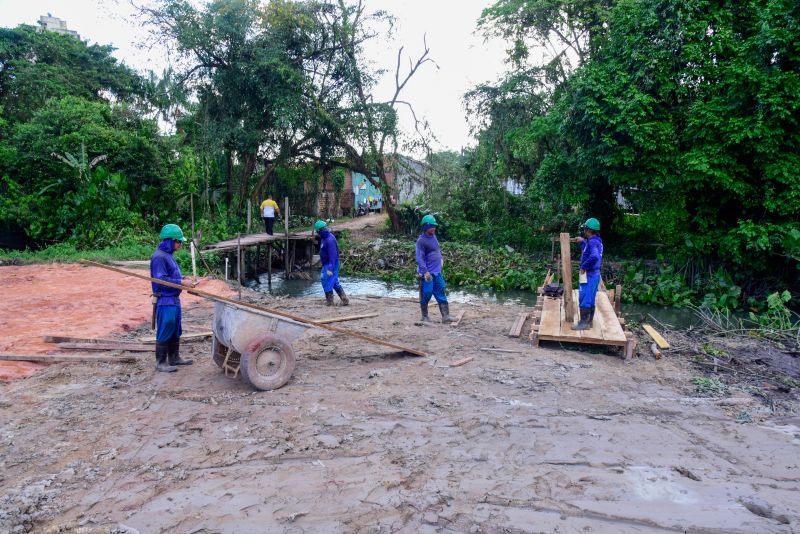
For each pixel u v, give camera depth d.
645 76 16.17
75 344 7.36
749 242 14.63
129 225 20.88
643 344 8.49
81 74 33.62
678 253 17.44
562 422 5.17
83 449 4.55
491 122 25.55
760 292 15.39
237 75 24.55
